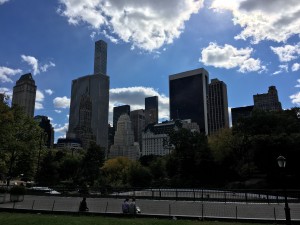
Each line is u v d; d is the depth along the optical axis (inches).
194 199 1690.5
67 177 3823.8
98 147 3671.3
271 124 3011.8
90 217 1027.9
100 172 3639.3
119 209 1328.7
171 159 3764.8
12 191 1630.2
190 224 869.2
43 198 1844.2
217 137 3548.2
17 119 2423.7
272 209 1267.2
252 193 1932.8
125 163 4409.5
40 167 3250.5
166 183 3316.9
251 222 946.7
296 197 1830.7
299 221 918.4
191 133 3754.9
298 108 3304.6
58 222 868.0
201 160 3373.5
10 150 2233.0
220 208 1311.5
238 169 2918.3
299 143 2498.8
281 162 911.0
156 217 1056.2
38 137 2647.6
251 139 2795.3
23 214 1114.1
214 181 3270.2
